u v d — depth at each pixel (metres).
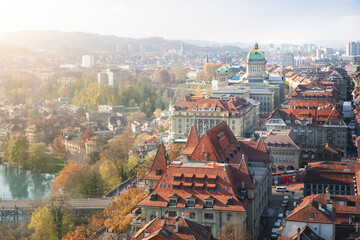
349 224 180.62
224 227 190.25
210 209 199.62
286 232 179.12
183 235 151.12
